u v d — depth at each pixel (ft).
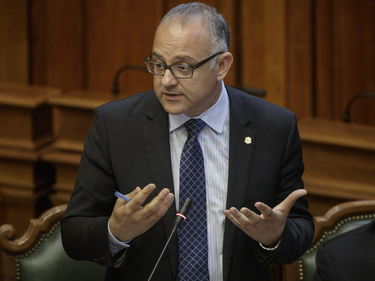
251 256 21.42
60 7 62.23
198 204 20.92
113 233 19.08
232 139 21.61
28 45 63.16
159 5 59.98
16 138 42.98
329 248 22.00
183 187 20.92
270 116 22.22
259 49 59.67
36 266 26.30
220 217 21.15
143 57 61.57
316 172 37.11
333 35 57.72
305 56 58.75
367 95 40.78
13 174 43.42
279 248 19.35
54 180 45.39
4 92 44.16
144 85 62.28
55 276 26.35
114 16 61.41
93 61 62.85
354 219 27.14
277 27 58.70
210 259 21.01
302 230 20.80
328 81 58.75
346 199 36.17
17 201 43.62
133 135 21.59
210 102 20.94
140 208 18.01
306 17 57.93
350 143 35.32
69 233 20.54
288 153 21.88
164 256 20.70
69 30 62.59
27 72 63.72
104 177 21.47
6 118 42.86
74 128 42.42
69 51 63.00
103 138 21.57
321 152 36.70
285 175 21.90
